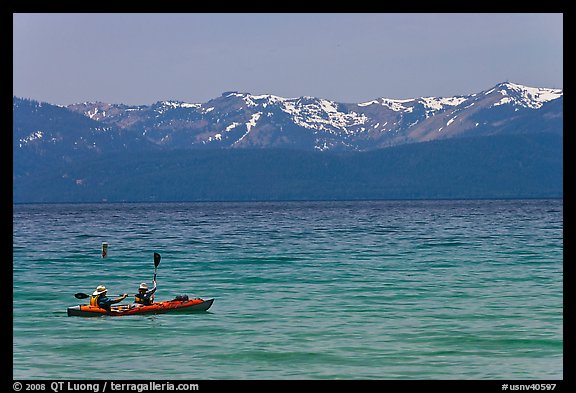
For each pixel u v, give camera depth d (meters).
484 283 61.88
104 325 45.03
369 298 54.44
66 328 44.31
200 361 36.97
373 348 39.06
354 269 73.44
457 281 63.31
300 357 37.53
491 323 44.66
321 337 41.50
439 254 89.06
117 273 72.44
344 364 36.31
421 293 56.66
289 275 69.00
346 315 47.75
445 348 38.97
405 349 38.88
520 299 53.25
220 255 90.38
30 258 88.38
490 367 35.59
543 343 39.78
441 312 48.44
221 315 47.94
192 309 48.78
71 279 67.75
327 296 55.66
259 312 49.00
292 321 45.91
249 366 36.12
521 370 35.19
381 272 70.56
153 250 99.00
